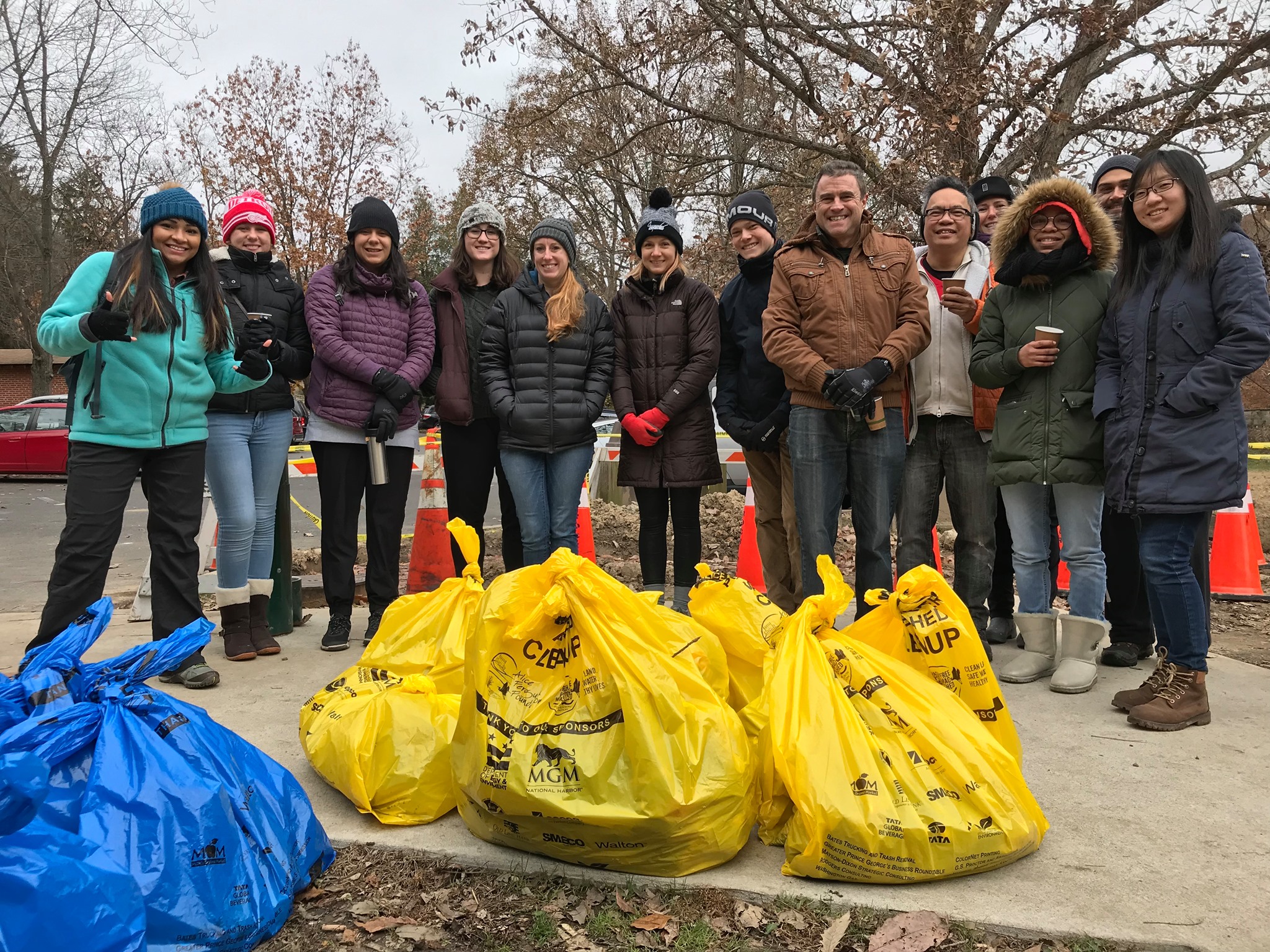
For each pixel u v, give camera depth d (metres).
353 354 4.15
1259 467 15.32
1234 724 3.32
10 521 11.03
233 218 4.20
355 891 2.23
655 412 4.23
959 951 1.96
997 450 3.79
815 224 3.91
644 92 11.27
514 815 2.22
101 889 1.67
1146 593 4.25
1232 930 2.00
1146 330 3.28
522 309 4.24
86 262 3.63
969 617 2.67
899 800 2.18
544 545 4.34
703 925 2.07
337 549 4.36
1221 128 9.66
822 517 3.84
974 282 4.07
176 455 3.77
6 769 1.77
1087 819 2.54
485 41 10.89
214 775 2.00
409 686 2.70
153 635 4.14
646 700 2.21
